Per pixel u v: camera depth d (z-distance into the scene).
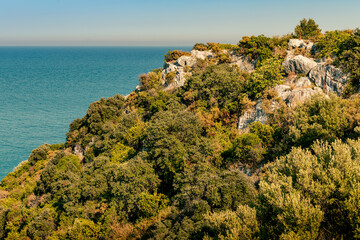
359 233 11.66
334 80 36.12
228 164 33.16
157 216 28.16
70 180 39.81
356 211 12.10
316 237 12.52
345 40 37.66
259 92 41.81
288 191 14.62
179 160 33.12
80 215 33.25
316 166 15.87
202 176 27.05
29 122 139.75
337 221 13.12
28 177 55.03
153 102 60.50
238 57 63.06
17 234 34.09
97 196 34.59
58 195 38.91
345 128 25.64
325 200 13.65
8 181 56.28
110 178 35.69
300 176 14.68
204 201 21.95
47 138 117.56
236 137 34.28
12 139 115.56
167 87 70.25
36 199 44.41
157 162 34.28
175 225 21.98
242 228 14.18
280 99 37.53
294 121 29.89
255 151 30.69
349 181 13.73
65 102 184.25
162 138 35.41
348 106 26.98
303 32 53.91
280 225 13.72
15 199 47.38
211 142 36.00
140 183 31.45
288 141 28.41
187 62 70.62
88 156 55.16
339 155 14.98
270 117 36.56
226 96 45.69
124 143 52.94
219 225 15.71
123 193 30.59
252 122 35.91
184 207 24.84
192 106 48.12
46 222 33.12
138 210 30.50
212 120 42.22
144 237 26.67
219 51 68.56
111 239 28.73
